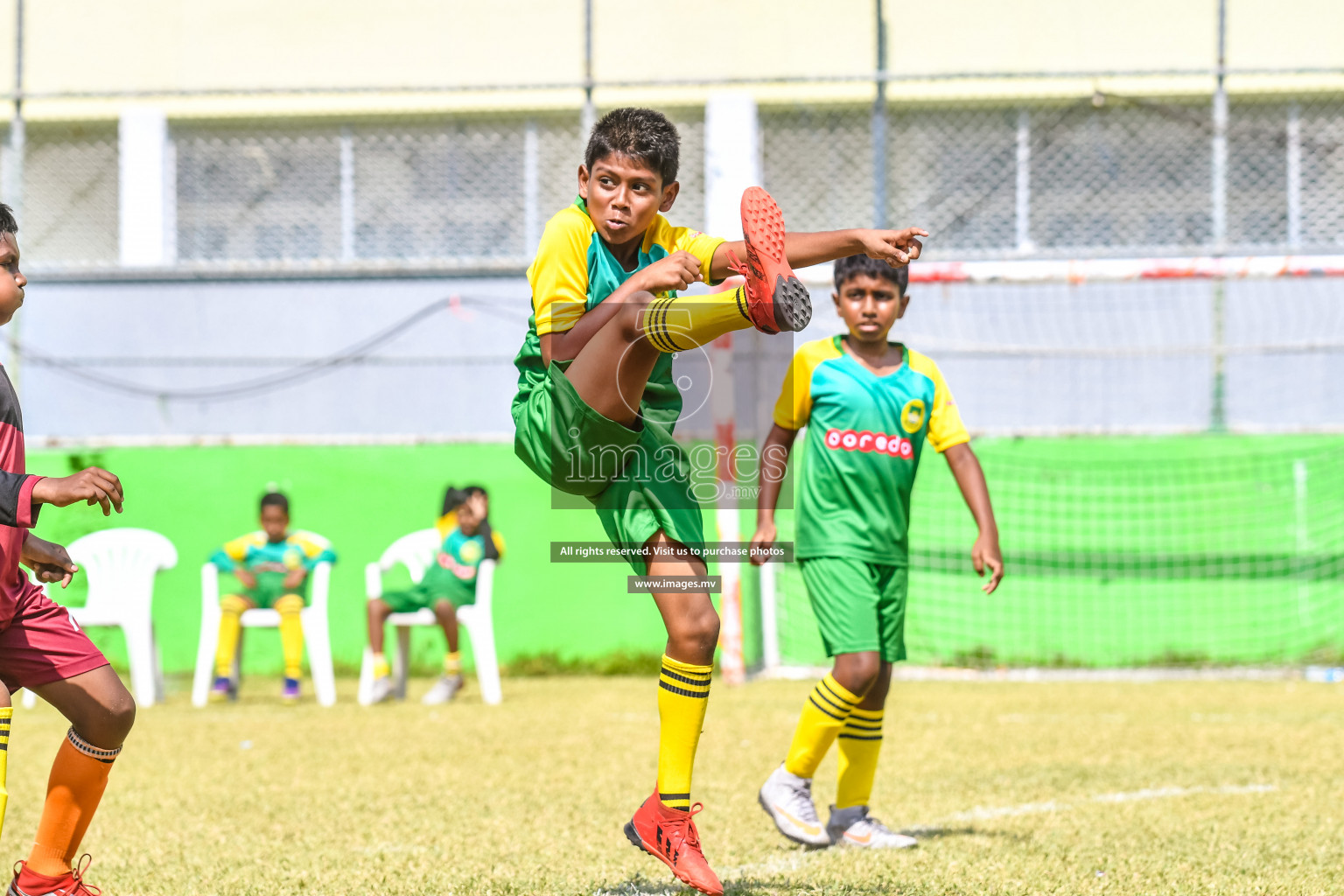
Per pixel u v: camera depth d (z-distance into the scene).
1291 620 29.41
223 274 35.09
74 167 36.56
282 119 36.16
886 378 11.64
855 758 11.49
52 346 35.12
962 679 28.55
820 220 34.31
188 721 21.16
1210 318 32.59
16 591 8.09
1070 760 16.27
